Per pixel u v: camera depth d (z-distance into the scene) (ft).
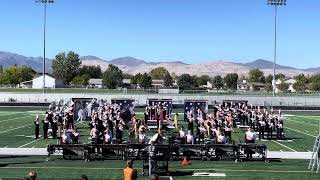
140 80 473.67
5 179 67.10
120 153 87.20
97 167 78.02
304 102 254.06
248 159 87.25
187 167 78.95
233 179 69.36
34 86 392.68
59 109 143.13
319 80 540.52
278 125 121.70
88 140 113.09
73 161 84.07
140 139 87.66
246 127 141.08
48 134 123.75
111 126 102.83
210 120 105.60
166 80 559.38
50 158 86.74
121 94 256.73
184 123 152.87
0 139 115.14
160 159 72.74
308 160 87.66
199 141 94.63
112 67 478.18
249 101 250.37
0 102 234.38
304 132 138.10
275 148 104.12
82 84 486.79
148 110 141.90
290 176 72.18
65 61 553.23
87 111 161.58
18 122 157.69
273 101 250.78
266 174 73.41
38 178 68.49
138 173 73.36
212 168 78.18
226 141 89.20
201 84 588.09
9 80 488.02
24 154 91.97
